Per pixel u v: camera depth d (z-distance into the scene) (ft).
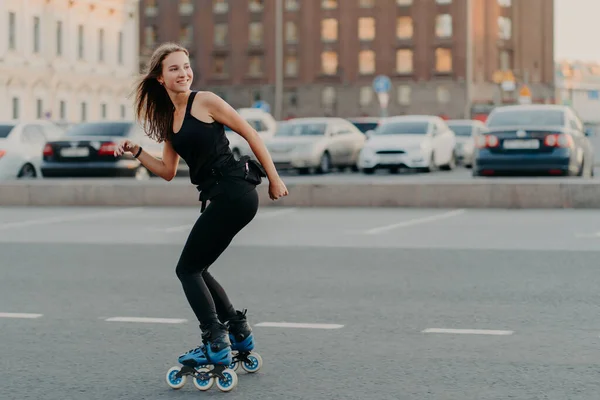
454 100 361.51
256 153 22.07
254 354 23.43
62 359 24.84
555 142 74.02
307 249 46.80
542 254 44.24
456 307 31.48
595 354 24.82
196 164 22.04
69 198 75.10
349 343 26.40
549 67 388.16
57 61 238.89
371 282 36.73
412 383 22.20
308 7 376.07
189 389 22.08
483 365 23.75
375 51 369.91
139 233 54.95
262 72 381.40
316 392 21.57
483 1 368.07
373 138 116.06
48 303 32.73
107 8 258.78
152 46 388.98
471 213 65.72
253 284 36.40
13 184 75.51
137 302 32.91
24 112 227.61
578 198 68.08
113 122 91.81
